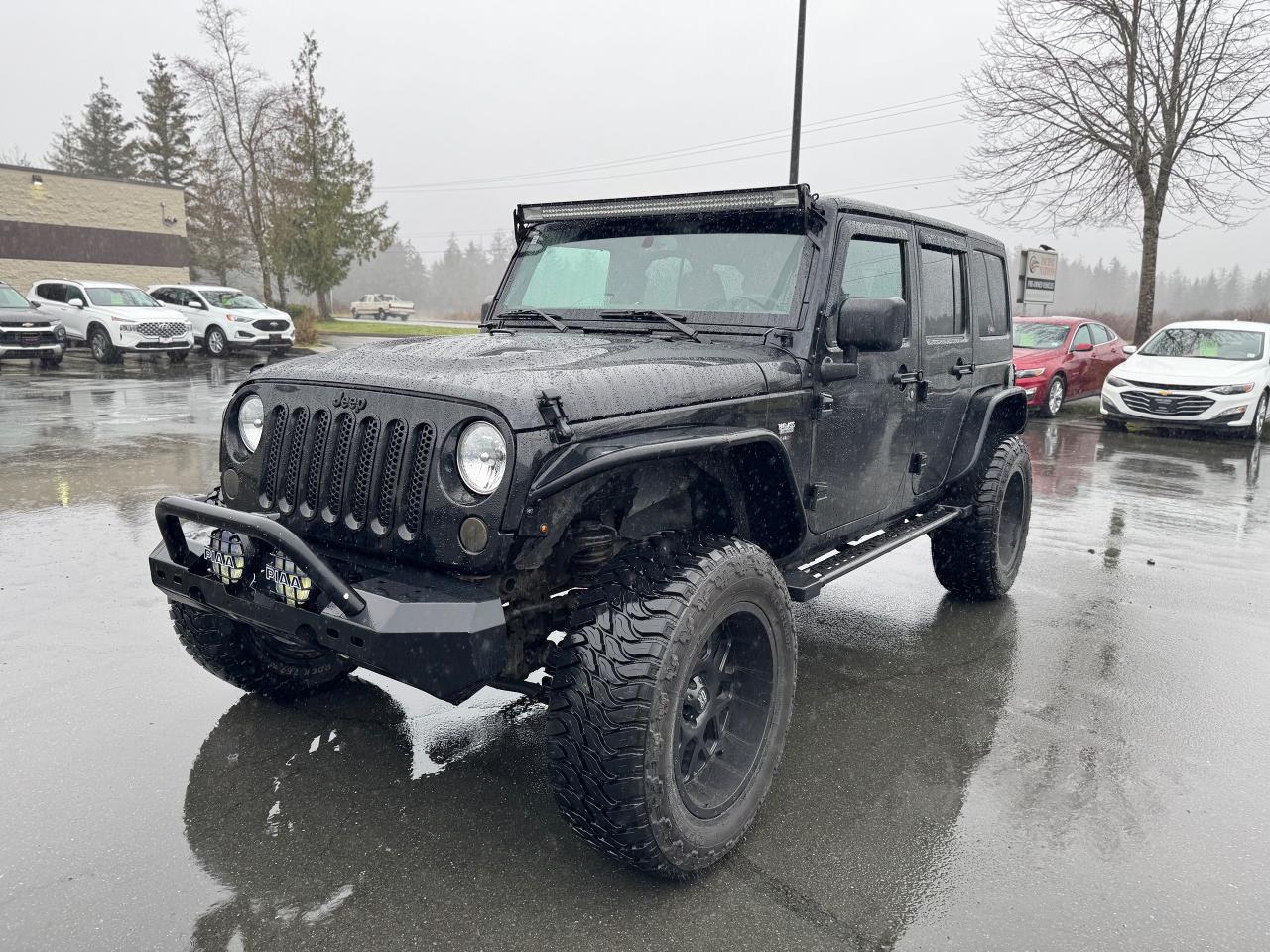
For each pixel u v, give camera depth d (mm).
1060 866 2797
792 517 3207
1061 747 3604
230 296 24312
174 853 2756
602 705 2395
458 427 2490
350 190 43625
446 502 2479
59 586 5281
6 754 3355
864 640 4816
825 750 3543
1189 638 4914
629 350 3076
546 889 2621
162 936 2387
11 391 15461
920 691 4137
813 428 3393
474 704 3883
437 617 2387
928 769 3404
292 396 2881
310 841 2832
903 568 6312
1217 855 2879
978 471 5113
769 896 2613
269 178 39656
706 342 3365
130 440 10461
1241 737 3723
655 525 2957
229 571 2785
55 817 2939
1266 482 9789
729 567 2652
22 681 3992
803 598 3299
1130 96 18312
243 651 3602
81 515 7000
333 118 43719
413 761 3369
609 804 2410
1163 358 13406
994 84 19578
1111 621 5184
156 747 3432
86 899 2527
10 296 19312
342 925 2443
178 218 40406
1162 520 7922
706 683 2824
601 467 2395
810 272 3381
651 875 2629
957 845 2896
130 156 71812
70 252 36938
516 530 2408
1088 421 14781
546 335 3533
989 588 5340
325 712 3766
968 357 4805
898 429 4098
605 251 3826
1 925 2414
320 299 48750
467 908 2525
